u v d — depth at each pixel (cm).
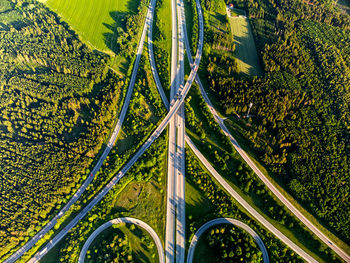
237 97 13525
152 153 12488
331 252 9425
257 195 11044
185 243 10075
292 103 13250
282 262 9331
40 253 10706
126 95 15300
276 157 11612
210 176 11762
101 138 13350
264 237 9962
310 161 11300
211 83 14788
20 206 11512
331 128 12250
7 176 12425
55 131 13938
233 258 9275
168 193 11450
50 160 12719
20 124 14175
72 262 10100
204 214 10688
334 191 10425
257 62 15900
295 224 10125
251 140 12469
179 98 14662
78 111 14875
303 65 14738
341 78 13788
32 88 15538
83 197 11750
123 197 11581
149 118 14038
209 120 13438
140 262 9775
